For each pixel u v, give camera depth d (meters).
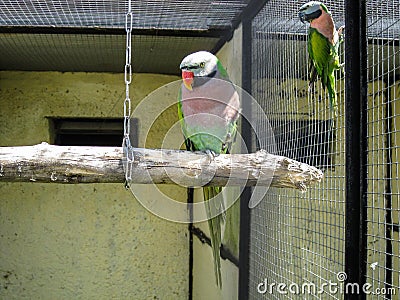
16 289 3.28
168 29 2.37
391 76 1.48
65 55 2.84
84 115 3.33
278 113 1.84
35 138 3.29
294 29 1.73
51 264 3.31
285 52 1.79
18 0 1.96
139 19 2.21
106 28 2.34
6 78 3.27
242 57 2.15
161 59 2.94
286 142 1.79
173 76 3.39
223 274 2.48
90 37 2.47
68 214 3.34
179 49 2.71
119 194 3.38
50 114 3.30
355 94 1.28
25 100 3.29
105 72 3.34
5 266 3.28
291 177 1.46
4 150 1.35
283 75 1.80
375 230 1.62
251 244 2.09
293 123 1.74
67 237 3.34
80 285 3.33
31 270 3.29
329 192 1.55
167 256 3.39
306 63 1.68
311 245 1.68
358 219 1.27
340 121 1.51
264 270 1.96
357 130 1.28
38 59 2.95
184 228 3.41
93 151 1.37
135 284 3.36
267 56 1.94
